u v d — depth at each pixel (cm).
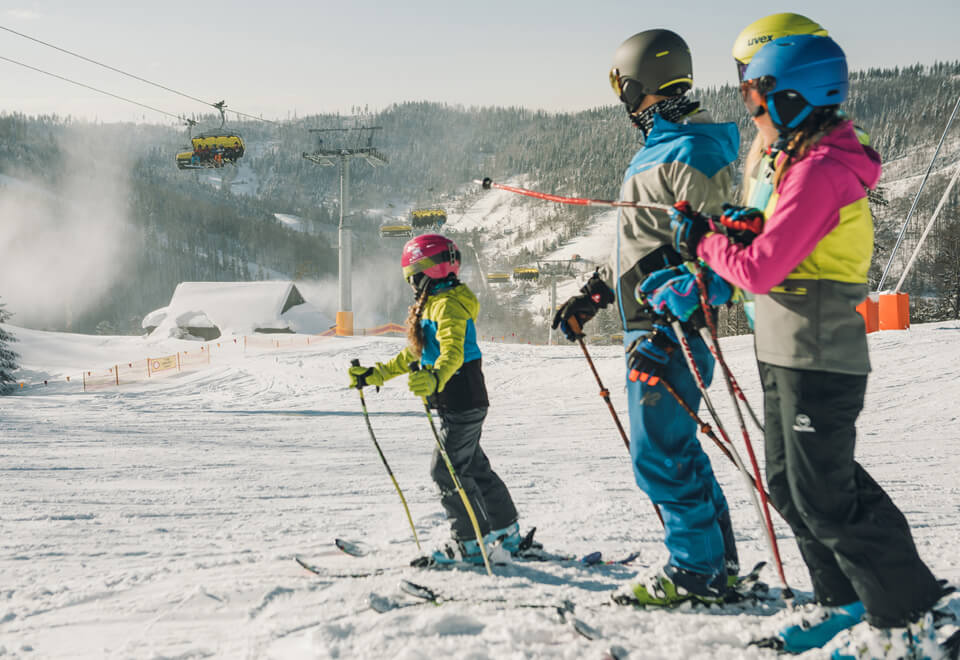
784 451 201
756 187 208
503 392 1591
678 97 243
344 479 611
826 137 183
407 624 221
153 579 287
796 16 204
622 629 214
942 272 4519
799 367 185
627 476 624
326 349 2523
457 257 301
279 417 1263
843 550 183
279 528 412
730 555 255
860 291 189
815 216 176
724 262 186
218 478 611
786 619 204
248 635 222
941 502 481
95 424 1108
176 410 1444
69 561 332
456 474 298
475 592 258
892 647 177
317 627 215
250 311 4362
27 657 213
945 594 182
